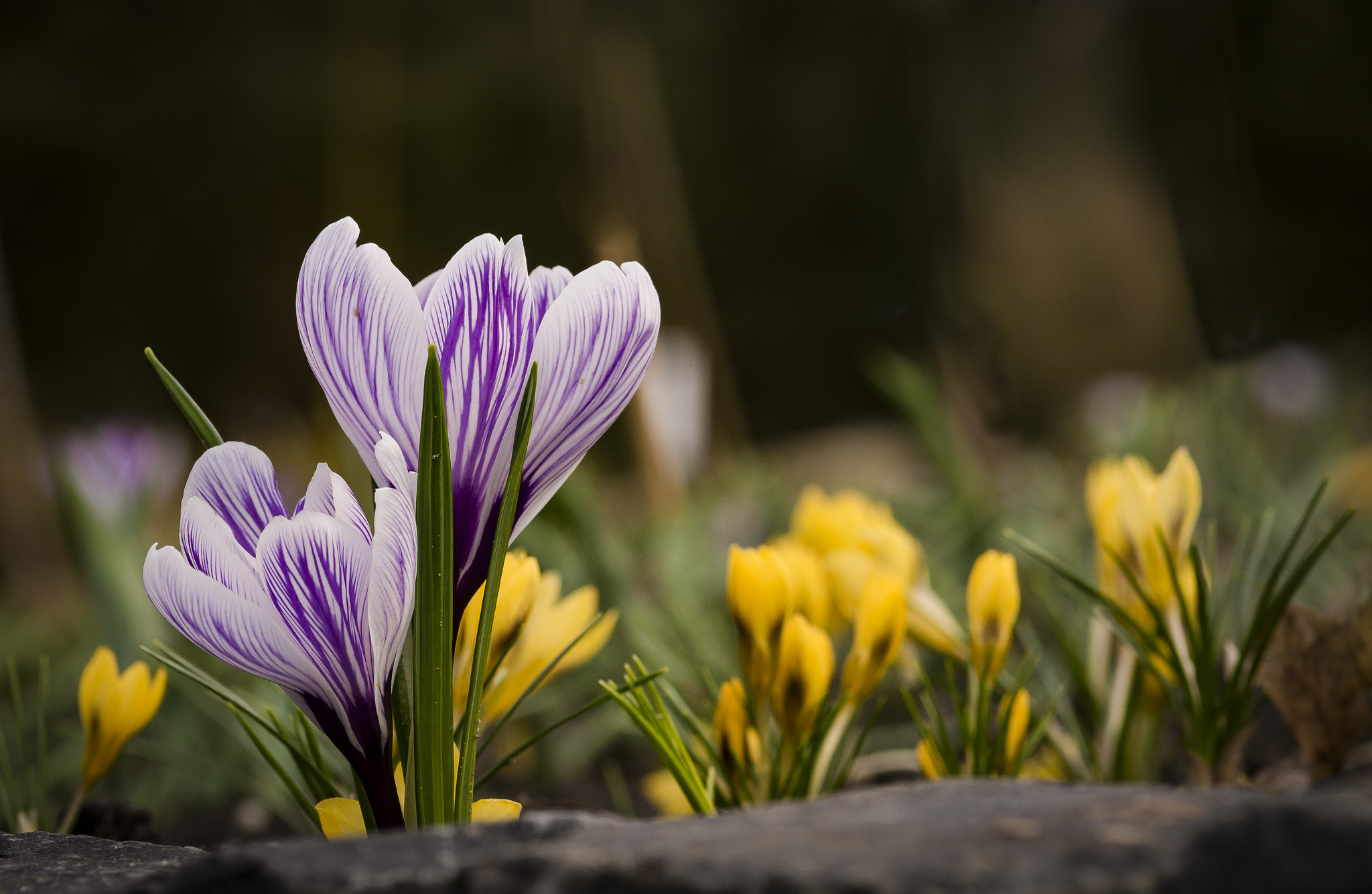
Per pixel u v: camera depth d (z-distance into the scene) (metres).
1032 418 2.31
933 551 1.47
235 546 0.64
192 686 1.00
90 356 6.05
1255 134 5.36
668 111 6.16
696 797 0.68
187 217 5.99
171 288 6.12
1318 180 5.46
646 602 1.28
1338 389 2.16
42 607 2.28
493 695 0.72
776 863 0.60
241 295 6.07
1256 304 2.87
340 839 0.62
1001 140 2.36
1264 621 0.72
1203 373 2.27
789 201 6.55
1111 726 0.76
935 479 2.09
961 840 0.60
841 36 6.25
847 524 0.80
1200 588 0.72
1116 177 2.35
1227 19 2.67
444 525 0.63
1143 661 0.73
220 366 6.09
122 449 1.53
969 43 2.39
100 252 6.04
